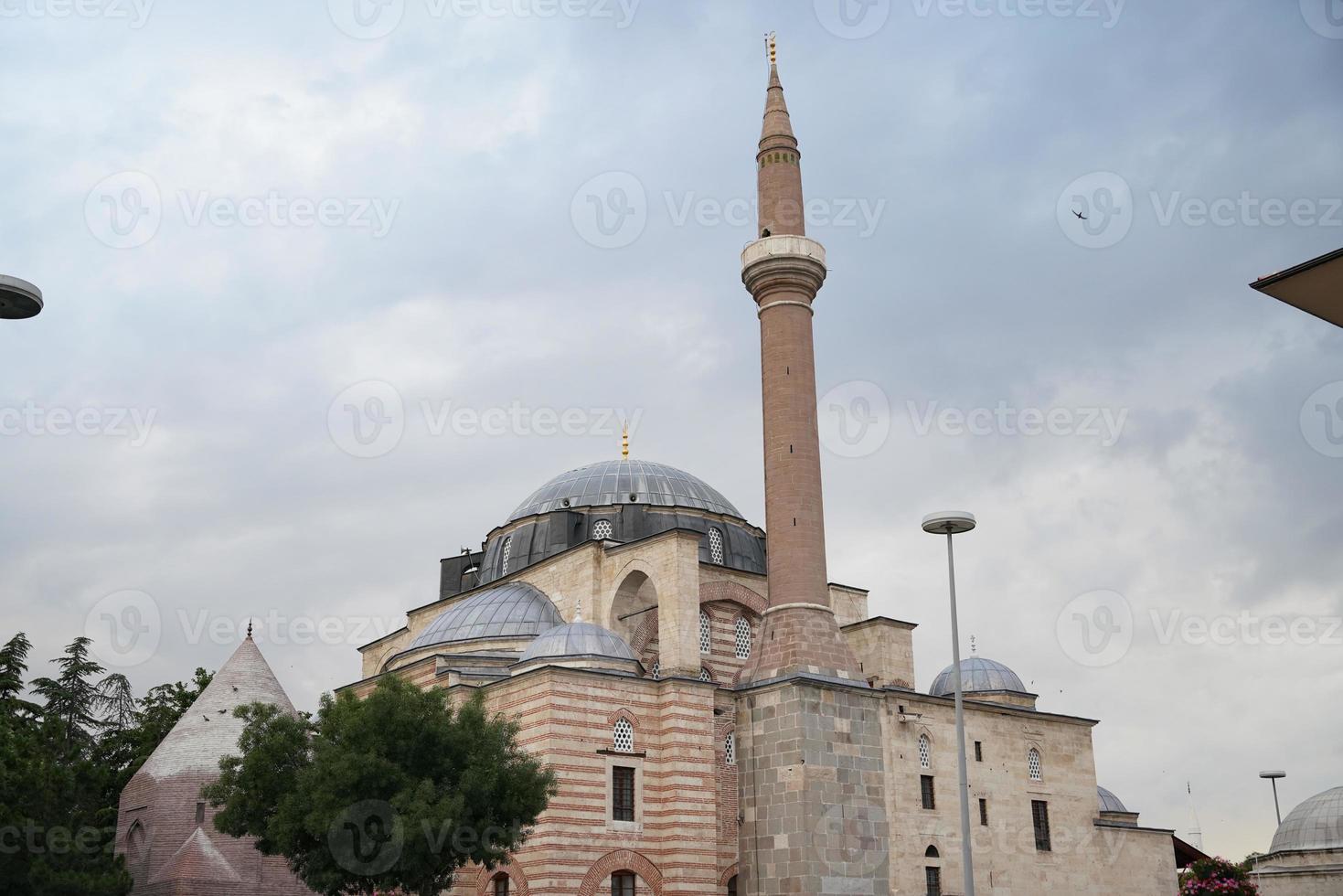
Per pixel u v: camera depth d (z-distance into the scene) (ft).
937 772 206.39
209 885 156.25
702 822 161.79
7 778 135.54
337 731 132.16
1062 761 227.40
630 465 232.12
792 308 188.85
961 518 131.13
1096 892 222.48
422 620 229.86
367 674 239.50
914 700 207.21
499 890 158.40
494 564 226.79
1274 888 239.50
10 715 191.21
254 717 143.84
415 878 123.24
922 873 197.26
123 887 137.49
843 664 174.19
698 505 225.35
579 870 152.25
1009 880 209.67
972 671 252.62
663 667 180.34
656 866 159.12
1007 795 215.51
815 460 183.62
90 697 240.73
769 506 182.70
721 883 176.24
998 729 219.61
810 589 176.96
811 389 186.91
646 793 161.38
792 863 161.07
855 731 171.22
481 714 136.05
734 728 177.27
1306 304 58.90
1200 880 185.98
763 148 199.93
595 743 158.71
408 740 127.34
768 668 173.78
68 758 207.21
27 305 87.76
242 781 132.87
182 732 168.66
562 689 157.99
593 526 217.15
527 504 231.30
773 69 208.33
